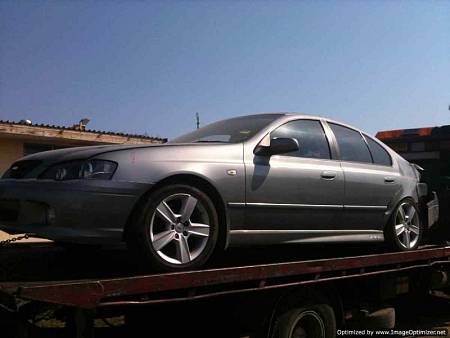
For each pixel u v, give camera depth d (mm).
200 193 4062
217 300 4445
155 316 4316
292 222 4801
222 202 4270
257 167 4527
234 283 4117
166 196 3902
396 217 5934
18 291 3031
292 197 4758
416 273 6410
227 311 4445
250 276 4090
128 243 3852
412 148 8539
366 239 5551
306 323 4805
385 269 5613
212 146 4391
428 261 6262
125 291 3385
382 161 5973
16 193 3875
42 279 3631
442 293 7188
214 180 4195
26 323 3357
